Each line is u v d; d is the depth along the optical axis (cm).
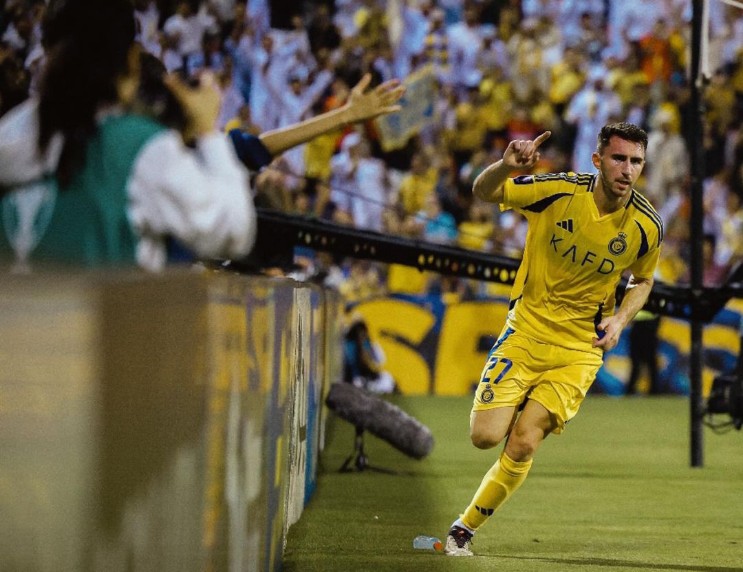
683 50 4119
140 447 509
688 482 1922
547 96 4031
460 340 3481
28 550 453
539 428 1246
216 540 679
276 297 970
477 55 4012
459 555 1253
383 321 3481
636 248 1267
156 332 532
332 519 1472
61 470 452
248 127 3512
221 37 3781
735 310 3494
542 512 1603
